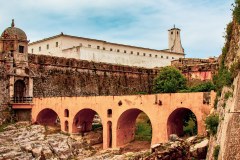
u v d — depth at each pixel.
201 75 73.50
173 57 103.81
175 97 39.34
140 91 80.12
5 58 57.75
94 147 48.03
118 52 88.12
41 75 62.72
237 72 21.20
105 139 46.19
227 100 22.30
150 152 33.16
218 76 29.27
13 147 43.84
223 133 20.45
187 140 32.25
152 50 98.25
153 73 83.88
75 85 68.06
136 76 80.56
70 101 50.78
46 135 49.56
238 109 18.42
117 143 44.91
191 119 51.81
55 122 58.88
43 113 55.53
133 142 47.28
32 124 54.59
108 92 73.75
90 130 53.97
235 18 23.56
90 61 71.94
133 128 48.50
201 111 36.56
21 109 56.91
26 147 43.69
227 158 17.81
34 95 60.81
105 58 84.06
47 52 85.06
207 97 36.12
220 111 24.89
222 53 28.08
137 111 46.72
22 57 59.75
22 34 60.00
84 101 48.97
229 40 26.64
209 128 26.08
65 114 51.62
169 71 66.50
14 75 57.84
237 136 17.91
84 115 51.84
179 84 64.50
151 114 41.56
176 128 42.03
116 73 76.50
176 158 31.11
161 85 65.56
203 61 81.00
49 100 53.59
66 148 45.38
